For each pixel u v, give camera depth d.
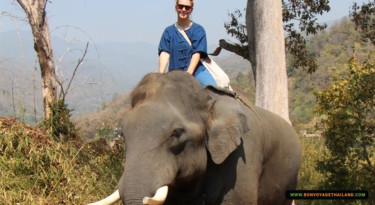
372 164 11.45
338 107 11.04
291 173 6.09
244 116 4.66
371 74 10.77
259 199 5.48
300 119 29.59
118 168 9.94
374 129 10.85
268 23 9.88
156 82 4.33
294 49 15.30
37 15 12.49
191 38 5.40
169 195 4.59
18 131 9.34
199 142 4.27
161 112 4.09
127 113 4.21
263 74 9.89
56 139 10.65
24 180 8.55
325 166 11.28
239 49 11.97
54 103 11.40
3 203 7.97
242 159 4.79
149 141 3.97
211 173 4.67
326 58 58.22
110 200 4.08
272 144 5.50
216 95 4.84
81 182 8.82
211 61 5.48
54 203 8.34
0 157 8.84
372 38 15.36
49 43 12.56
